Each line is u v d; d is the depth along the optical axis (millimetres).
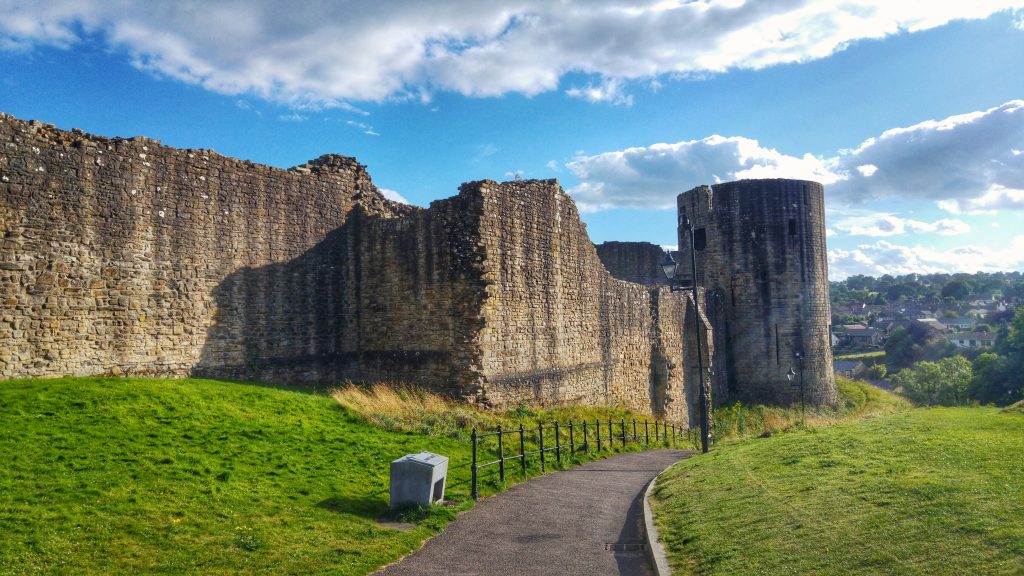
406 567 9359
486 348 22234
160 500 10367
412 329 23484
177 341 19672
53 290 17047
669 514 11258
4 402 14156
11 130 16516
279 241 22641
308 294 23406
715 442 23797
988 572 6445
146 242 19062
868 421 17656
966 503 8242
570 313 27281
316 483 12266
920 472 10086
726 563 8266
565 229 27266
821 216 46250
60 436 12555
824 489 10141
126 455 12039
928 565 6871
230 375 20984
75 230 17547
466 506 12422
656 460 19281
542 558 9859
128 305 18562
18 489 10070
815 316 45219
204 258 20484
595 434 22031
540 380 24906
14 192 16469
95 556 8461
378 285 24469
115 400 15141
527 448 18000
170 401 15656
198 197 20406
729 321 45000
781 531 8805
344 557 9281
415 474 11641
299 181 23422
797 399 43906
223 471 11945
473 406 21625
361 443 15109
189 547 8992
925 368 65688
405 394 21359
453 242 22688
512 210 23906
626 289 32719
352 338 24656
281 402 17484
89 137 18062
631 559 9828
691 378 40375
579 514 12297
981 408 20344
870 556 7367
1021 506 7840
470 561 9680
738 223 44906
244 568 8602
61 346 17141
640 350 33938
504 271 23281
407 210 27656
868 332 133000
